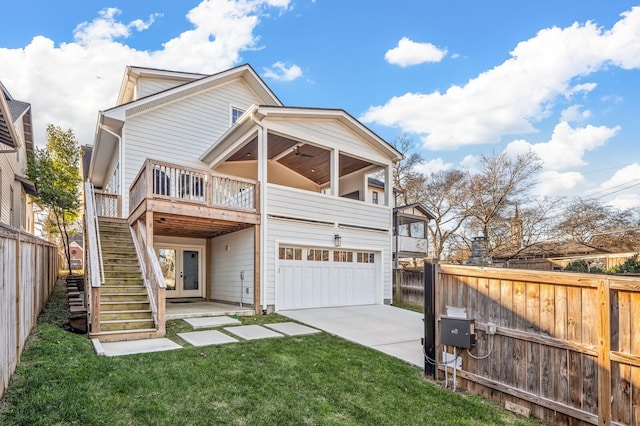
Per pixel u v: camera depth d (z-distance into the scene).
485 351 4.63
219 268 11.91
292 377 4.82
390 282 12.71
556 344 3.92
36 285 7.03
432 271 5.27
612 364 3.48
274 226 10.00
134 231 9.60
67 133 16.16
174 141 11.95
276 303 9.84
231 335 6.95
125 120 10.81
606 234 19.92
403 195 29.00
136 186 9.30
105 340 6.29
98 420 3.36
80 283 12.31
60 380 4.08
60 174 15.59
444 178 25.89
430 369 5.16
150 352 5.55
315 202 10.95
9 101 13.98
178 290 12.23
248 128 10.40
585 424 3.63
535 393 4.08
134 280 8.08
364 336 7.39
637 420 3.27
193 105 12.45
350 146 11.99
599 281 3.61
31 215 21.27
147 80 12.55
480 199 21.27
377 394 4.49
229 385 4.40
